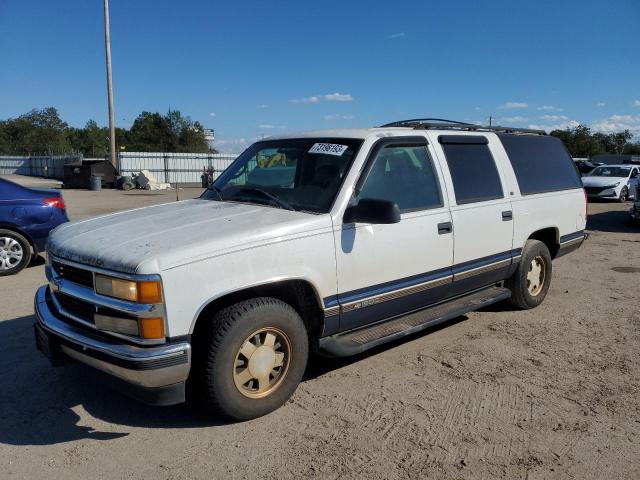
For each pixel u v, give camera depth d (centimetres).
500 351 498
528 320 590
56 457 326
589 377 443
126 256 323
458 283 495
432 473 311
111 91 3272
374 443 341
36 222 817
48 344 358
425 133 481
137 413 379
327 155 429
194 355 352
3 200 800
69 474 309
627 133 9688
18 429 358
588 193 2158
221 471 311
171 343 318
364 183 413
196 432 353
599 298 684
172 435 350
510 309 627
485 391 415
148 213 425
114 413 379
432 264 461
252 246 347
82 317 350
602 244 1134
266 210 404
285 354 375
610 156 5850
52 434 352
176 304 318
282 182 445
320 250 379
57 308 368
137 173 3412
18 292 698
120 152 3784
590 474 311
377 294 419
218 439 345
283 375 375
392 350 499
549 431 358
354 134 443
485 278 532
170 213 414
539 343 520
